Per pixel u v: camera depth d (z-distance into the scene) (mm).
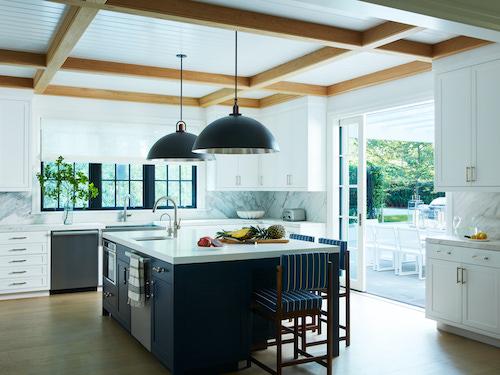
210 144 3818
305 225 6824
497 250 4211
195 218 7875
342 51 4594
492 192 4832
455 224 4965
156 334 3865
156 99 7355
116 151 7195
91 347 4312
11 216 6676
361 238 6473
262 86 6039
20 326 4953
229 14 3773
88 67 5250
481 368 3797
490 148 4379
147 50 4930
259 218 7996
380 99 6008
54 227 6371
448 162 4777
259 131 3869
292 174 7078
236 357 3730
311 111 6797
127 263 4582
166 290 3652
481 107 4457
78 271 6504
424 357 4043
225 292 3688
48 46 4805
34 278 6266
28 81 6273
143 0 3479
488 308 4293
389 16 3080
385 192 14062
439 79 4863
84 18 3605
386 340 4500
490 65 4383
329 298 3631
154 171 7699
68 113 6910
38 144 6781
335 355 4078
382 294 6480
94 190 6840
